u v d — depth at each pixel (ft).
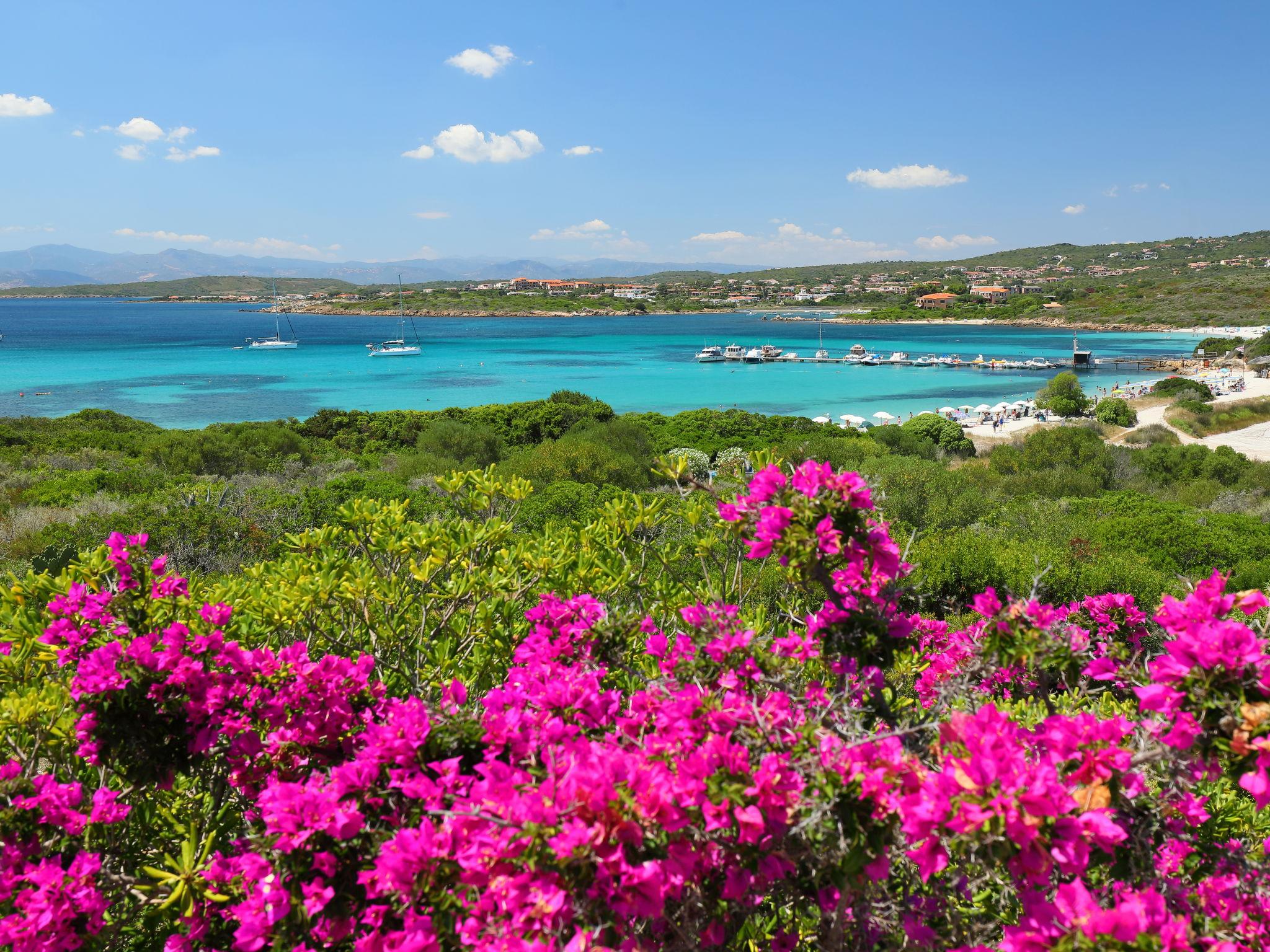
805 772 5.17
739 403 200.95
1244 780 4.88
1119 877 5.74
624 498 13.70
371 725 6.75
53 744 8.50
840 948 5.59
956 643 9.16
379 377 248.73
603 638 8.31
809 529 6.62
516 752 6.12
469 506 15.23
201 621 9.93
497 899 5.01
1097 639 11.85
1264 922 5.88
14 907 6.50
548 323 604.90
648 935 6.00
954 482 48.03
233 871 6.73
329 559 11.93
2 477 64.34
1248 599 5.46
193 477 65.31
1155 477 94.84
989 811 4.40
